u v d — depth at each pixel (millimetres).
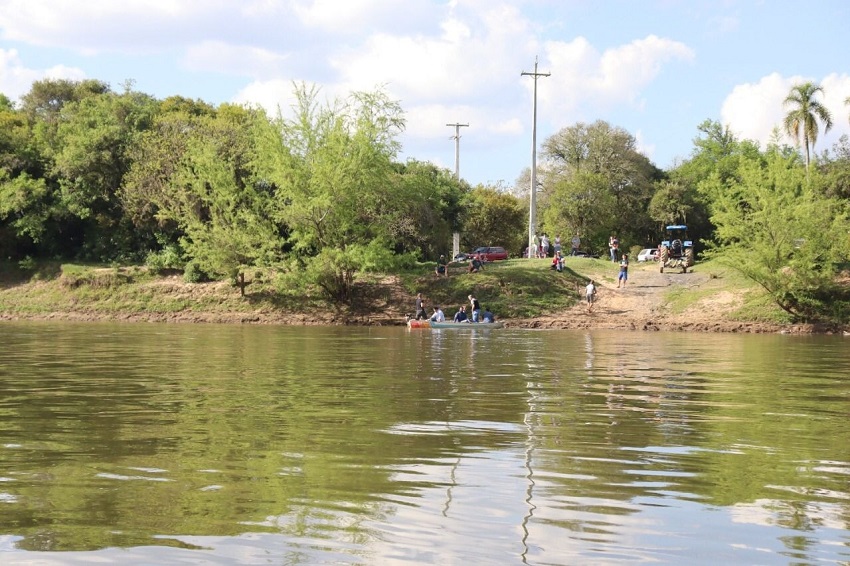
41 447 10297
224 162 51469
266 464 9367
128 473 8930
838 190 62625
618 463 9539
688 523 7262
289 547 6559
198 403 14141
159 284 53031
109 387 16375
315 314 47656
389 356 24406
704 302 45406
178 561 6250
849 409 13883
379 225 49562
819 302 42406
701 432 11586
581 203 87188
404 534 6879
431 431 11477
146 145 58656
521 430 11602
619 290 48656
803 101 64750
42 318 49531
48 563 6211
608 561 6324
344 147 47750
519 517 7375
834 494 8234
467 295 48812
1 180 60688
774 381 18219
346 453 9984
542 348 28094
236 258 49469
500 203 90562
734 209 44219
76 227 62500
